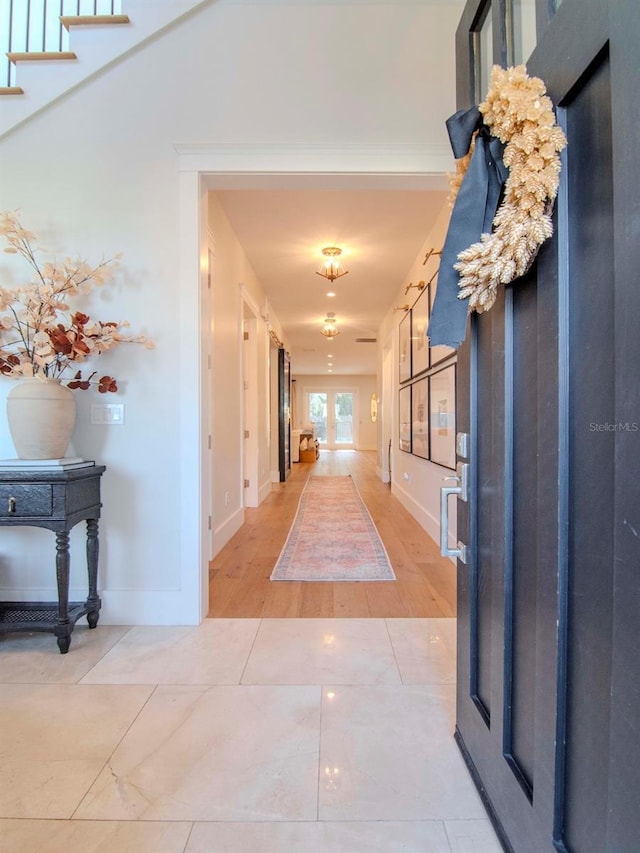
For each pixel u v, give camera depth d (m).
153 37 2.21
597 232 0.71
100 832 1.07
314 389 15.32
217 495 3.32
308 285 5.06
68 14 2.45
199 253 2.19
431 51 2.21
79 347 1.98
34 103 2.17
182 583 2.17
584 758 0.74
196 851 1.02
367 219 3.42
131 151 2.19
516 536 1.00
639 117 0.58
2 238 2.17
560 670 0.80
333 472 8.61
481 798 1.15
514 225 0.82
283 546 3.51
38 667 1.78
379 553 3.32
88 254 2.18
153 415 2.18
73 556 2.20
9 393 2.02
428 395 3.79
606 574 0.69
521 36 1.03
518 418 0.99
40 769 1.26
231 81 2.20
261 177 2.22
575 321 0.77
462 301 0.91
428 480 3.90
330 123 2.20
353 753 1.32
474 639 1.25
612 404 0.68
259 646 1.94
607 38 0.65
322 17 2.21
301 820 1.10
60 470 1.88
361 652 1.89
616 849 0.63
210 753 1.32
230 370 3.75
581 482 0.75
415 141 2.20
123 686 1.65
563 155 0.78
